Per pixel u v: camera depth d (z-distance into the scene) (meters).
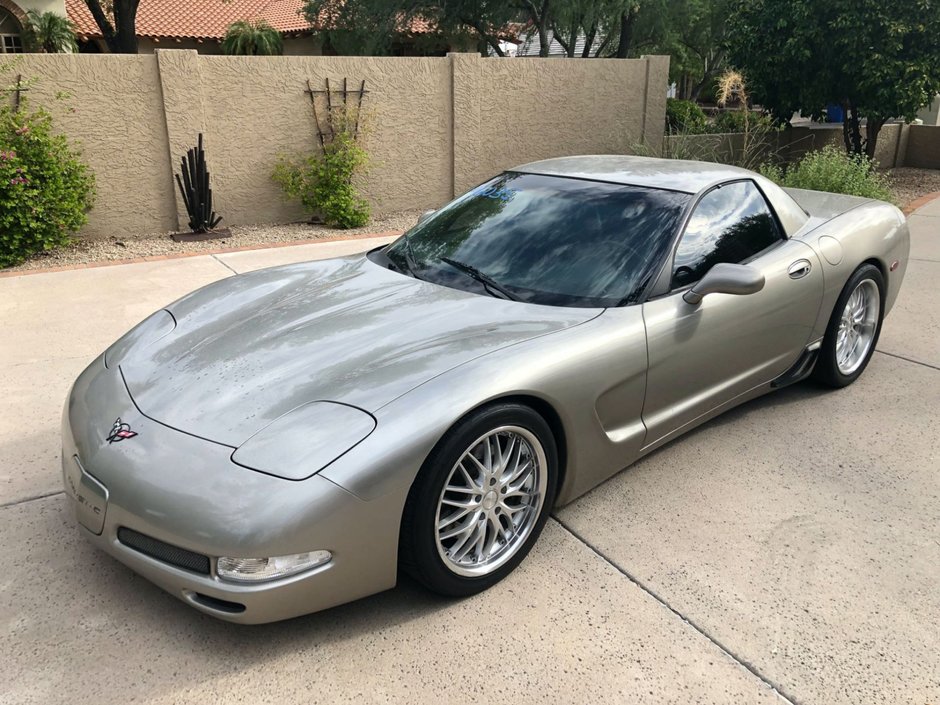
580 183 3.83
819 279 4.02
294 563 2.27
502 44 24.28
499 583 2.79
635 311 3.15
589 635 2.53
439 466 2.44
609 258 3.35
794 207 4.26
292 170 9.57
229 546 2.22
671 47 24.22
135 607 2.63
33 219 7.48
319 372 2.67
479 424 2.54
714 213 3.67
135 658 2.40
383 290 3.37
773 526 3.17
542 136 11.60
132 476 2.39
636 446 3.27
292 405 2.51
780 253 3.90
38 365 4.81
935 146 15.04
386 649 2.46
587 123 12.00
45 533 3.04
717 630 2.57
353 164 9.55
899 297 6.46
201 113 8.83
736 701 2.28
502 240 3.59
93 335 5.38
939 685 2.34
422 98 10.33
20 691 2.27
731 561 2.94
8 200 7.28
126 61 8.29
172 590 2.38
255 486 2.27
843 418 4.18
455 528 2.63
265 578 2.25
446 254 3.63
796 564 2.92
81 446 2.60
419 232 3.97
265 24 25.62
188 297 3.63
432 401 2.47
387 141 10.21
